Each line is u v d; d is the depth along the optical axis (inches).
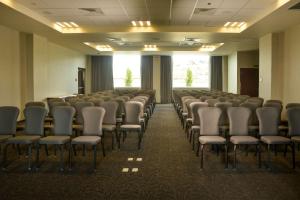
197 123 272.4
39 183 180.1
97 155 247.1
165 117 505.7
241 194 163.5
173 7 322.7
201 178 189.8
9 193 164.6
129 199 156.4
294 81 385.4
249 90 671.1
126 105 288.2
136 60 808.9
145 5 315.0
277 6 293.0
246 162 226.8
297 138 212.7
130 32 424.5
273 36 423.2
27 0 294.0
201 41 517.7
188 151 262.2
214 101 315.0
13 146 272.1
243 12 341.4
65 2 301.9
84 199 156.5
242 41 511.5
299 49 370.3
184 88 813.2
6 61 386.9
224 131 255.4
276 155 246.8
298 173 200.1
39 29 400.2
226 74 794.2
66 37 466.3
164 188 172.2
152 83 800.3
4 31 381.1
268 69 433.7
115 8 326.3
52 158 236.5
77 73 706.8
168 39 495.8
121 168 211.0
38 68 446.3
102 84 802.8
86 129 227.9
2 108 230.7
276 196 160.9
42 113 226.7
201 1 299.6
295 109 226.5
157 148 273.6
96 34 439.2
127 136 331.9
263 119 227.0
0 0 273.0
